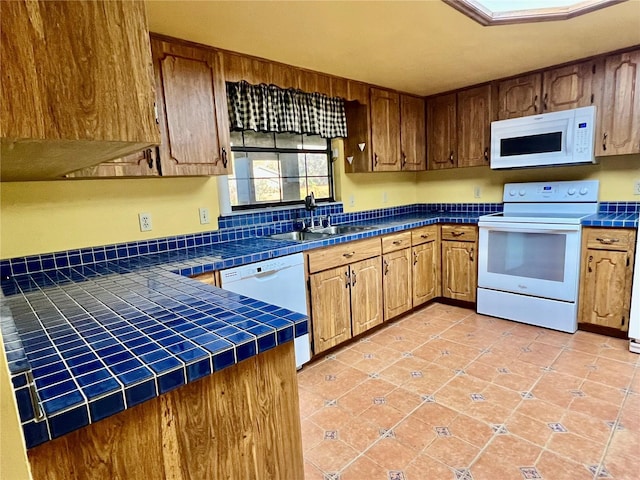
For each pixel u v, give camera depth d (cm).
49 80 61
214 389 88
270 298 229
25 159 85
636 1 188
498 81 326
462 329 304
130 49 68
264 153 300
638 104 260
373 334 303
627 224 255
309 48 230
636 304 244
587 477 149
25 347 89
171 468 82
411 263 338
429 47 239
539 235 290
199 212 254
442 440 175
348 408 204
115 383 71
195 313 111
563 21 211
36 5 59
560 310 286
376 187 384
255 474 98
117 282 160
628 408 190
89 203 208
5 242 184
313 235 303
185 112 211
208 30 197
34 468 65
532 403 199
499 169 340
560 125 288
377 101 333
